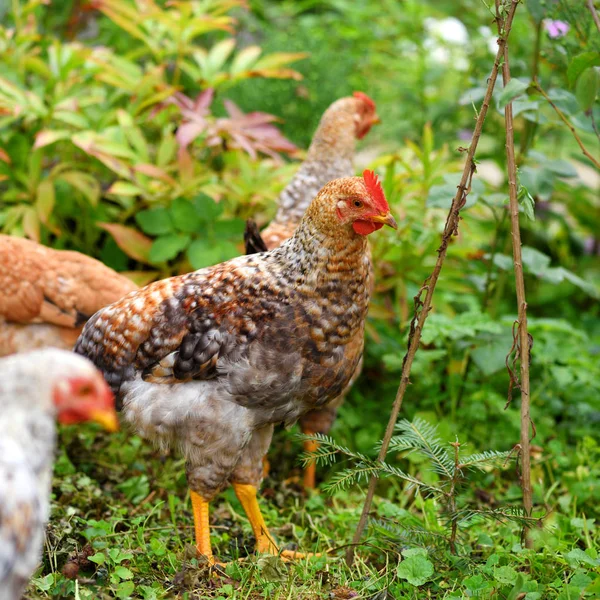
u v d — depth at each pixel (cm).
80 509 172
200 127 195
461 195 154
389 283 203
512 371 158
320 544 171
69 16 250
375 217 153
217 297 157
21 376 127
